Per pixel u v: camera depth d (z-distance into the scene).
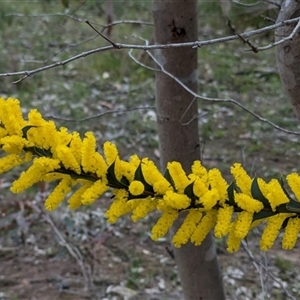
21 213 2.94
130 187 0.92
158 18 1.85
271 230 0.95
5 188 3.97
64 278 3.21
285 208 0.93
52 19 6.85
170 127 1.94
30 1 7.52
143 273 3.26
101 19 6.59
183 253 2.04
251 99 5.51
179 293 3.05
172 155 1.97
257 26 2.96
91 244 3.44
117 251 3.48
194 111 1.95
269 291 2.75
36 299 3.04
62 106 5.30
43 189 3.20
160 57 1.89
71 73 6.03
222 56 6.31
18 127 0.97
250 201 0.92
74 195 1.00
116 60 5.97
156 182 0.93
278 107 5.32
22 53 6.28
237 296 2.96
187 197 0.92
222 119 5.15
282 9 1.33
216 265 2.09
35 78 5.77
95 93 5.62
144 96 5.56
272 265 3.13
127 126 5.00
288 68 1.32
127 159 4.50
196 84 1.94
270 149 4.60
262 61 6.32
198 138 1.99
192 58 1.88
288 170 4.24
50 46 6.45
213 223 0.97
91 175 0.97
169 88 1.90
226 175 4.27
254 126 4.98
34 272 3.28
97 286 3.15
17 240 3.43
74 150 0.97
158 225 0.96
